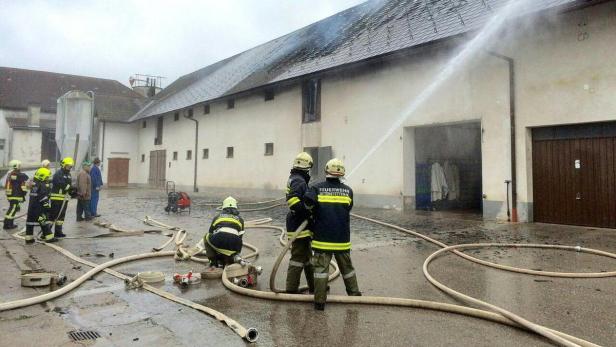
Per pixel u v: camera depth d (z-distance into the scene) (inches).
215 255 221.0
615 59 335.6
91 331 136.3
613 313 153.9
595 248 271.7
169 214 487.8
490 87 417.7
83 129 556.1
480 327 141.1
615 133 344.8
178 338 131.2
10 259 246.1
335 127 598.9
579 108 354.6
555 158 381.1
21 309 157.9
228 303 168.4
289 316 152.8
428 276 201.6
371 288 189.8
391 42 515.5
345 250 165.0
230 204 231.9
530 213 391.5
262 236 338.6
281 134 710.5
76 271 219.1
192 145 995.3
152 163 1208.8
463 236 323.9
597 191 355.6
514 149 396.5
